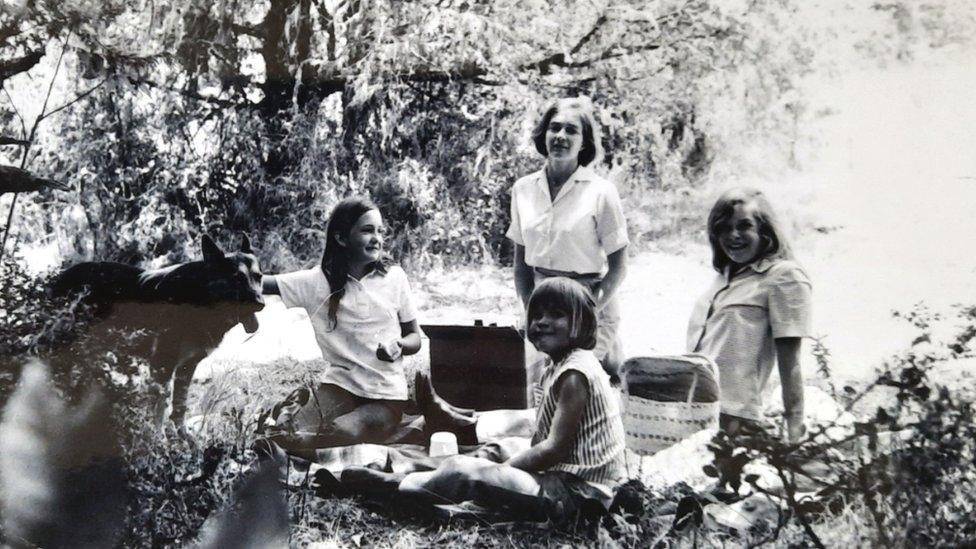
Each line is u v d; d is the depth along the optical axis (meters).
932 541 3.74
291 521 4.37
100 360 4.66
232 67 4.62
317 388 4.47
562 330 4.12
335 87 4.50
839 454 3.87
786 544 3.85
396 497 4.26
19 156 4.79
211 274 4.59
